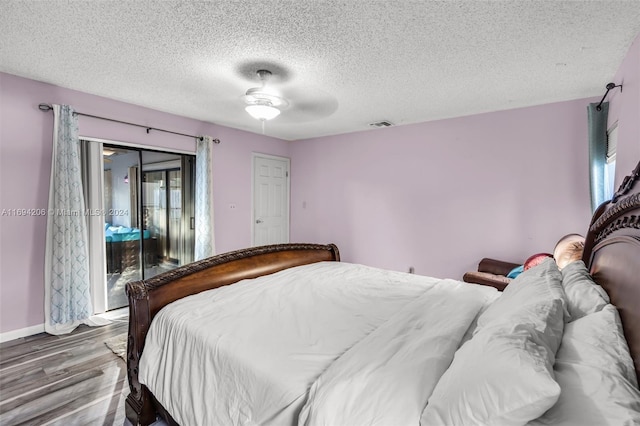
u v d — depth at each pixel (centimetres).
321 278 230
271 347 128
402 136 421
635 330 90
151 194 377
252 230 489
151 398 164
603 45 204
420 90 290
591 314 109
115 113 329
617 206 128
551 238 320
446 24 182
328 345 129
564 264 235
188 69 252
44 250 286
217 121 419
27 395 194
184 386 135
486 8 167
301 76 260
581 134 304
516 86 277
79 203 293
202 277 203
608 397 71
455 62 232
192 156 414
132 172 356
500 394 75
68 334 282
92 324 300
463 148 372
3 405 184
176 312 160
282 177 541
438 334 124
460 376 86
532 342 89
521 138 334
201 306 167
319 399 96
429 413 84
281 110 355
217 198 439
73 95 300
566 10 168
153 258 383
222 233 448
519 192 337
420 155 405
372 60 230
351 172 474
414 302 174
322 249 306
